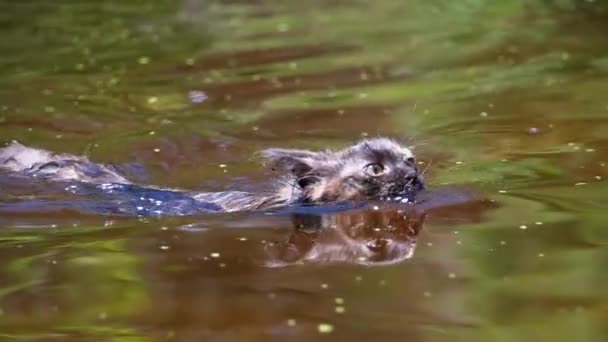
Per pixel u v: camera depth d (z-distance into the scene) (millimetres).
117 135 39125
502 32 54688
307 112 41531
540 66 47188
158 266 26172
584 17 56562
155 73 48719
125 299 23906
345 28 58125
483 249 26484
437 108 41500
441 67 48094
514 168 33594
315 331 21844
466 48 51750
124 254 27156
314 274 25281
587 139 36125
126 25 60281
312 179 32594
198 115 41500
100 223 29969
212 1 67625
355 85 45562
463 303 23094
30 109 42594
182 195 32406
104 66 50219
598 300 22781
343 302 23438
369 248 27094
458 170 33875
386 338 21391
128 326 22328
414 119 40094
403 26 58031
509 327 21641
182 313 23141
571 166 33312
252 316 22641
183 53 52969
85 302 24031
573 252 25844
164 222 29969
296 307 23203
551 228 27734
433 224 28812
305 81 46594
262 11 64500
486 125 38812
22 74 48844
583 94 42156
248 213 30891
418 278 24734
